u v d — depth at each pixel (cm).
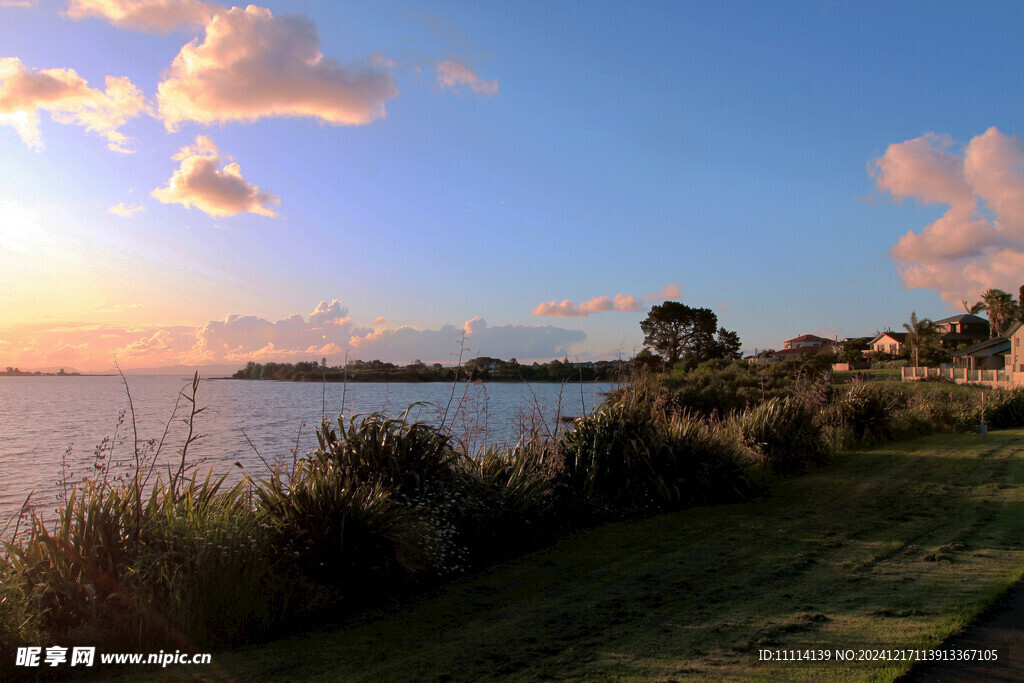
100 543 493
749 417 1360
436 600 579
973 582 566
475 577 650
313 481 606
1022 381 4256
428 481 728
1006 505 891
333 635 496
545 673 411
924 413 2059
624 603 550
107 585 475
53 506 1104
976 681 376
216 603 480
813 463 1298
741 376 4234
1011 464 1271
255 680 410
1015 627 459
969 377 4712
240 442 1891
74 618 468
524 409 1056
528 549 752
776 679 388
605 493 940
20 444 1947
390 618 534
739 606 531
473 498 739
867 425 1714
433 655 449
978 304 8744
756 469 1185
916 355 7075
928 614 490
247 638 486
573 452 966
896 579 586
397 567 598
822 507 922
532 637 479
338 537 566
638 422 1011
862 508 906
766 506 941
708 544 739
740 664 412
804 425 1324
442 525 677
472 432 952
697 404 3228
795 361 4938
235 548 500
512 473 838
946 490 1018
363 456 709
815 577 603
